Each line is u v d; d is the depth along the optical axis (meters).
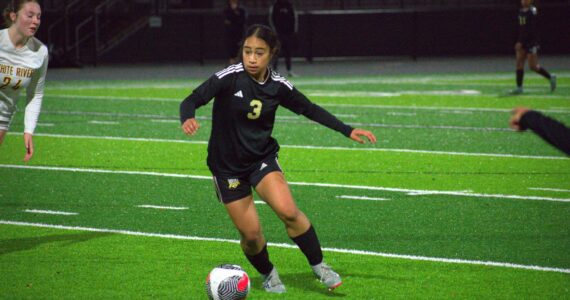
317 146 43.03
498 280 20.59
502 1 116.75
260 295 19.44
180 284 20.28
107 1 102.94
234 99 18.39
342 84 77.38
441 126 50.06
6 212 28.12
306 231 18.64
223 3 110.69
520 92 67.44
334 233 25.34
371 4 116.31
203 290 19.81
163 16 105.00
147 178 34.25
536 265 21.89
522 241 24.34
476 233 25.30
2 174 35.00
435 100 63.69
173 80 83.00
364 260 22.42
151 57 105.31
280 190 18.45
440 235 25.08
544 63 99.19
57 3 104.31
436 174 35.22
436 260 22.39
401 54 111.06
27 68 21.89
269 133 18.92
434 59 109.62
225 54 107.56
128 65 102.88
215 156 18.83
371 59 110.56
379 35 110.50
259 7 111.56
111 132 47.69
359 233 25.34
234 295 17.50
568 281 20.50
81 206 29.06
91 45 103.38
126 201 29.89
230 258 22.69
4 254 22.91
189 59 106.19
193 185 32.78
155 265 21.95
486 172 35.66
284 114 56.69
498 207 28.91
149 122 52.06
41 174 35.06
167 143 43.84
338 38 109.81
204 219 27.23
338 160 38.78
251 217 18.89
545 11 112.25
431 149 41.91
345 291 19.75
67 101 63.53
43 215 27.72
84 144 43.25
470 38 112.75
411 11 110.31
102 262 22.19
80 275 21.00
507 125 50.34
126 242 24.28
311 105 18.98
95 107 59.81
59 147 42.31
